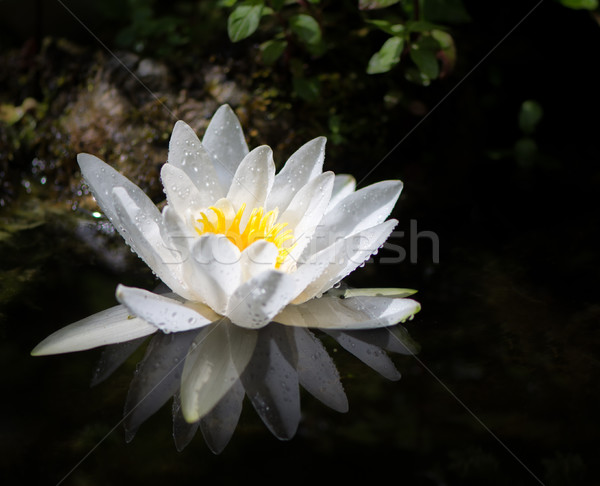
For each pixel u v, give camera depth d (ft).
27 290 1.96
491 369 1.85
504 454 1.74
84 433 1.74
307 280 1.88
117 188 1.85
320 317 1.93
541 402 1.80
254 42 2.35
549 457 1.73
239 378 1.82
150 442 1.74
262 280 1.81
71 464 1.71
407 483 1.70
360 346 1.88
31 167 2.33
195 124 2.28
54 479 1.69
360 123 2.32
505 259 2.09
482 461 1.73
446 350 1.88
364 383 1.82
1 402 1.77
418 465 1.72
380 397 1.81
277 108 2.31
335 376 1.83
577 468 1.72
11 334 1.87
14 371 1.82
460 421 1.78
